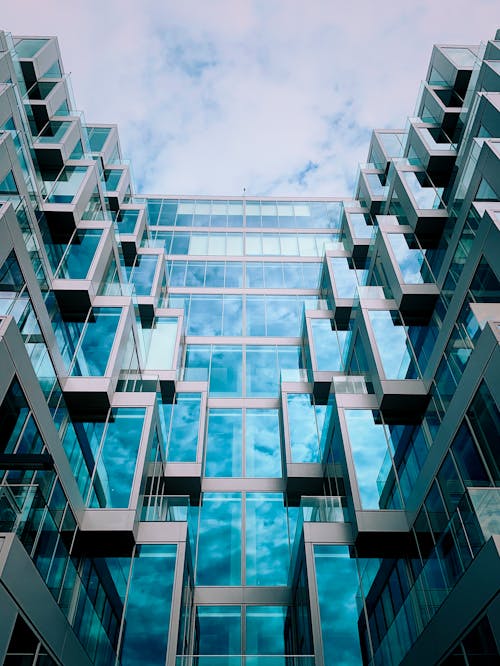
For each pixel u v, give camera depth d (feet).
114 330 68.69
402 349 70.64
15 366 44.04
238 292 117.50
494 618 32.55
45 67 99.19
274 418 91.81
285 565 70.44
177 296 116.26
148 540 56.18
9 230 50.34
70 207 75.56
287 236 131.64
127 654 48.37
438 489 51.96
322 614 53.11
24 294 52.21
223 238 130.52
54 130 89.51
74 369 63.67
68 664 39.01
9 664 30.91
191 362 102.63
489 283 54.24
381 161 116.67
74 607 42.29
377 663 49.78
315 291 117.80
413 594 46.21
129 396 65.05
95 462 59.26
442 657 39.22
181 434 81.66
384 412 66.64
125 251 106.42
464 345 56.03
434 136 96.99
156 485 67.31
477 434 46.34
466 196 67.56
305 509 63.05
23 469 41.86
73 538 51.60
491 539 33.50
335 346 89.86
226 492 79.51
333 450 70.18
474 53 104.94
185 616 55.52
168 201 139.95
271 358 103.14
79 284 68.39
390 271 79.97
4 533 32.60
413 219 83.61
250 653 60.59
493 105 69.62
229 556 71.26
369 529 56.85
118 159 127.54
